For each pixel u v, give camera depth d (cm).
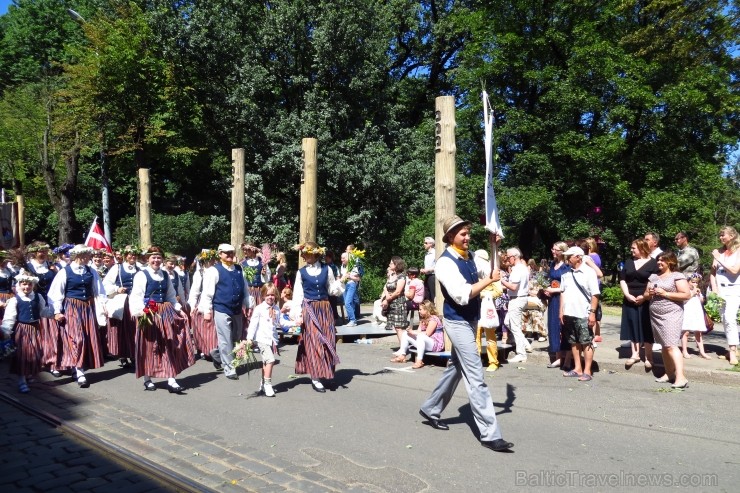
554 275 841
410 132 2492
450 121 927
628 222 2056
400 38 2936
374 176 2203
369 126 2322
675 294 709
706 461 480
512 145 2366
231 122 2341
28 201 3123
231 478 453
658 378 771
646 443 525
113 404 682
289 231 2223
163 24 2222
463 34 2798
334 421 603
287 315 1124
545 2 2178
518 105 2336
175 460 493
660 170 2147
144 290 737
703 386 731
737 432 552
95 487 444
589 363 779
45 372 874
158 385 785
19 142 2772
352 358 960
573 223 2153
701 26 1909
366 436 552
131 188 3219
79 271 800
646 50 2017
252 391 742
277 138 2259
